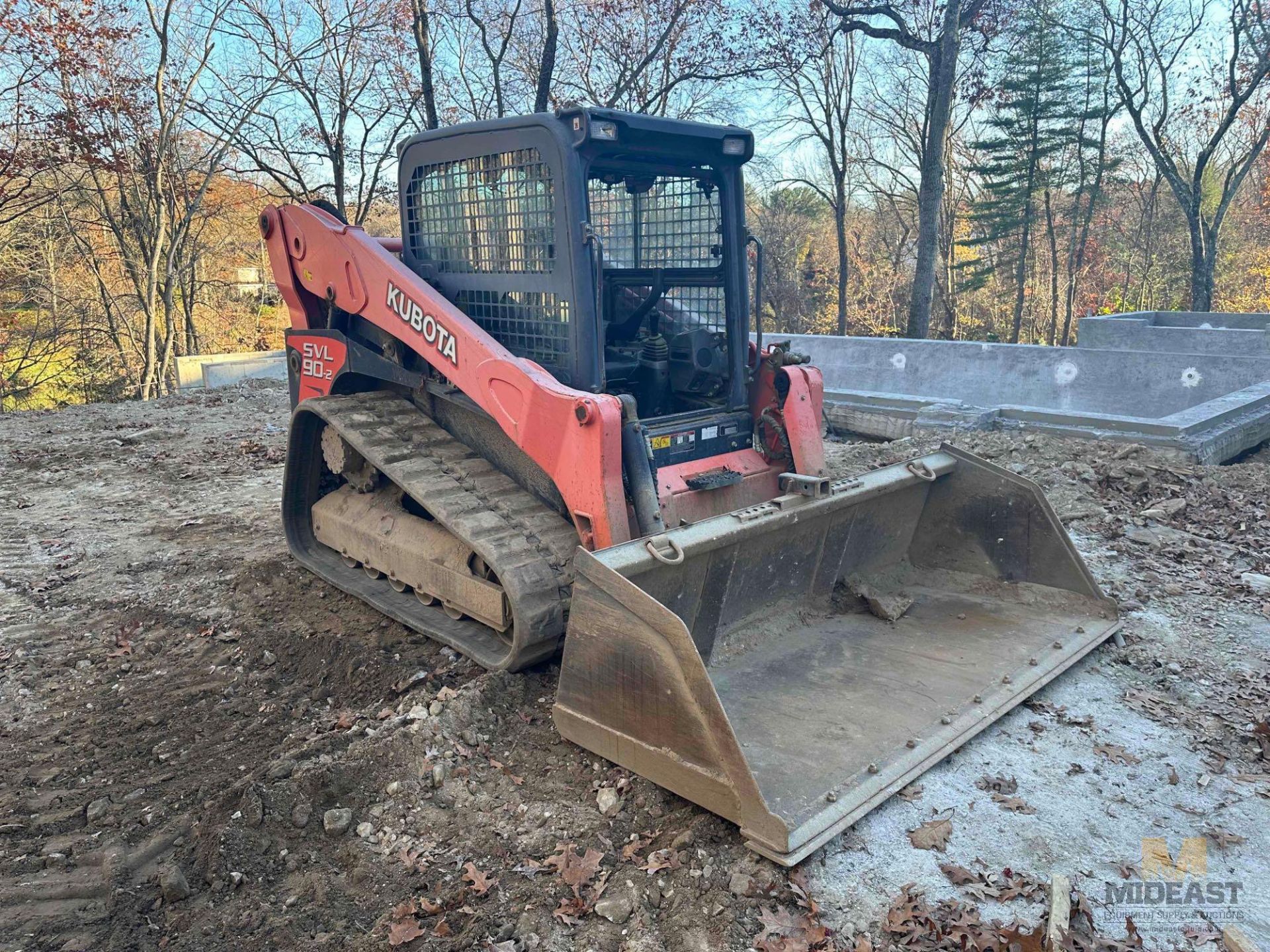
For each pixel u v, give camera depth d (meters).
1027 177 29.20
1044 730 4.11
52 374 27.39
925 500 5.44
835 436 11.12
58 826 3.79
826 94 26.17
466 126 4.92
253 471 9.61
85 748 4.39
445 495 4.76
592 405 4.11
